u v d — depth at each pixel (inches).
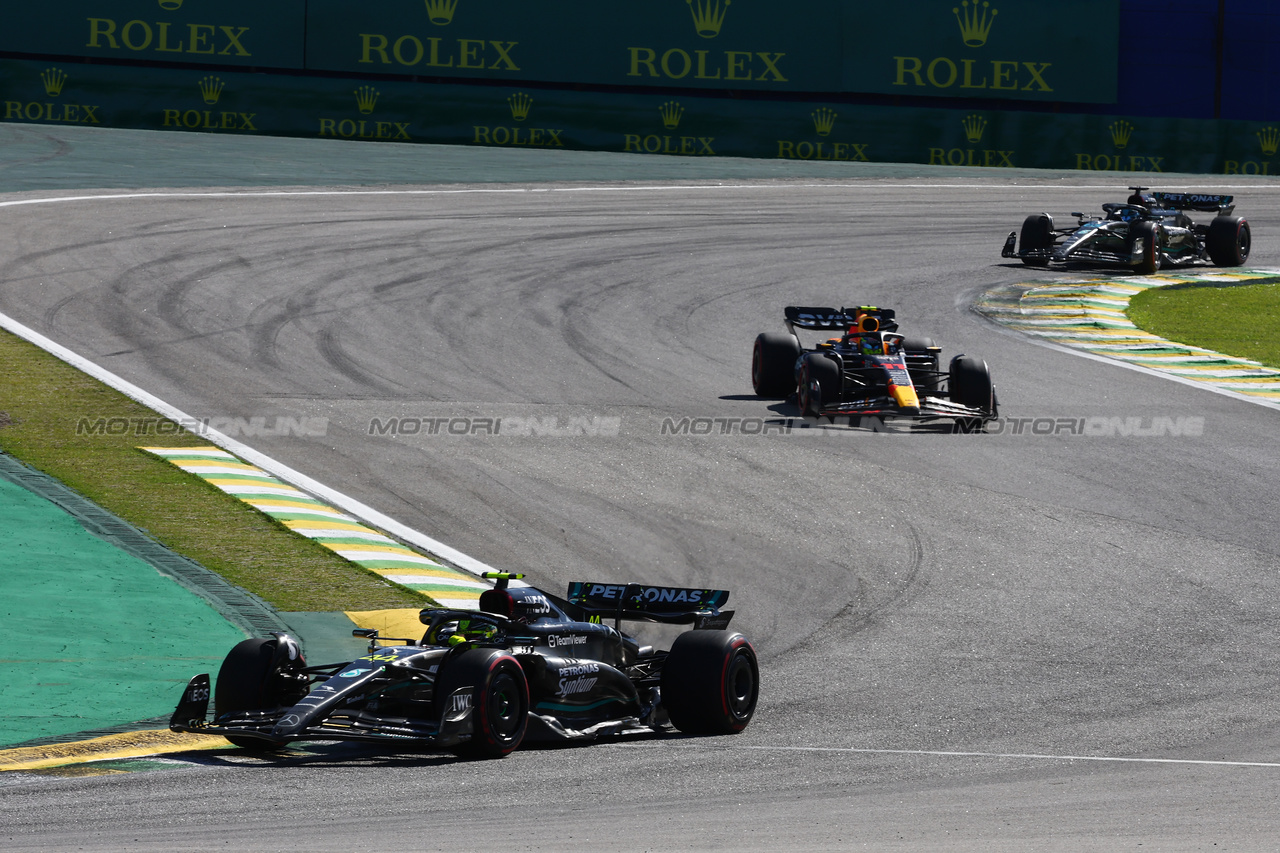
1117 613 1802.4
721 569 1982.0
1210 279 4286.4
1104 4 5930.1
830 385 2635.3
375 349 3132.4
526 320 3444.9
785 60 5826.8
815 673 1596.9
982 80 5915.4
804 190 5334.6
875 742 1310.3
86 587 1736.0
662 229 4589.1
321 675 1370.6
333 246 4094.5
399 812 1026.1
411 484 2309.3
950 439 2618.1
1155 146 5969.5
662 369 3083.2
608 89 5821.9
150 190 4643.2
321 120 5654.5
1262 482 2373.3
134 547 1911.9
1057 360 3272.6
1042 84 5944.9
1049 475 2404.0
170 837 947.3
